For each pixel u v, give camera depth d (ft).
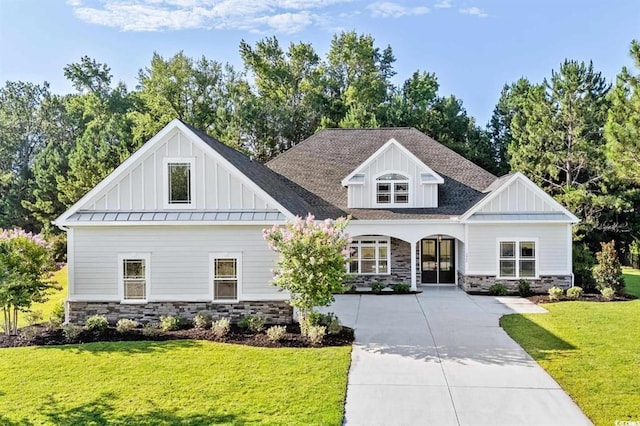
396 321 52.90
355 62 183.32
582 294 67.62
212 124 159.84
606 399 30.42
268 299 52.90
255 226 52.95
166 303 53.36
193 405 29.89
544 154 115.03
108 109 192.75
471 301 65.00
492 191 73.67
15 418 28.58
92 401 30.76
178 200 54.29
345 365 37.22
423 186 78.95
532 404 30.09
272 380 33.94
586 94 110.01
